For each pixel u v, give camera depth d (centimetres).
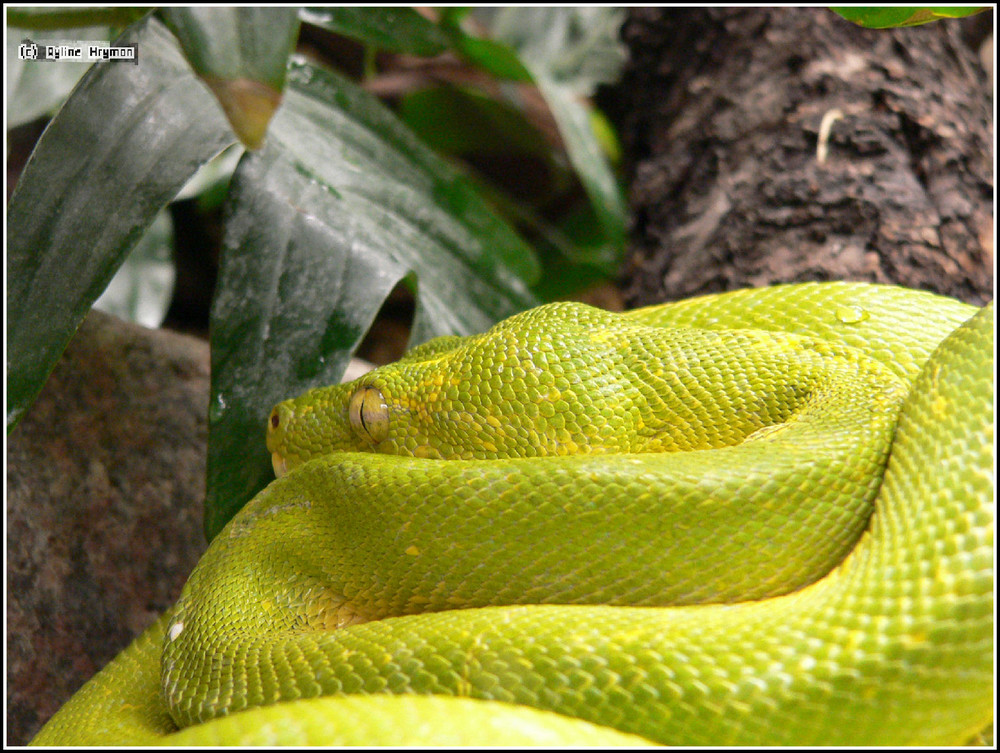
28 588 46
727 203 52
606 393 42
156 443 48
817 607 39
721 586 40
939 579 38
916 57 51
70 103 43
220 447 44
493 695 39
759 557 40
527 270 48
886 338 43
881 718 38
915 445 40
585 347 43
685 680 38
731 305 44
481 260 48
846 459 40
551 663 39
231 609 41
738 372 42
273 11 40
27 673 46
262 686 40
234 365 44
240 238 44
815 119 51
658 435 43
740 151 52
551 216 73
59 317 43
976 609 38
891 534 39
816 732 38
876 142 50
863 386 42
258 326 44
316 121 47
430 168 48
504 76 58
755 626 39
